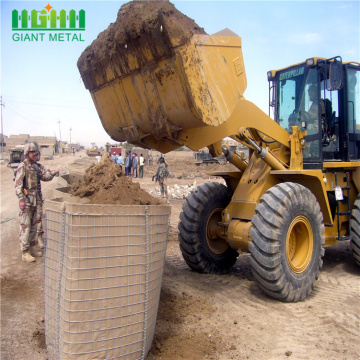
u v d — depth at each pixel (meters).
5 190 16.03
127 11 3.72
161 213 3.07
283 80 5.81
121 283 2.74
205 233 5.28
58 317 2.72
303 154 5.43
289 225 4.27
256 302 4.28
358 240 5.42
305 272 4.46
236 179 5.68
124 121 4.01
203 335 3.44
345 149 5.83
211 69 3.49
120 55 3.69
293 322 3.76
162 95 3.49
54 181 19.78
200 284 4.84
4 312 3.91
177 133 3.78
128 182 3.35
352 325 3.69
